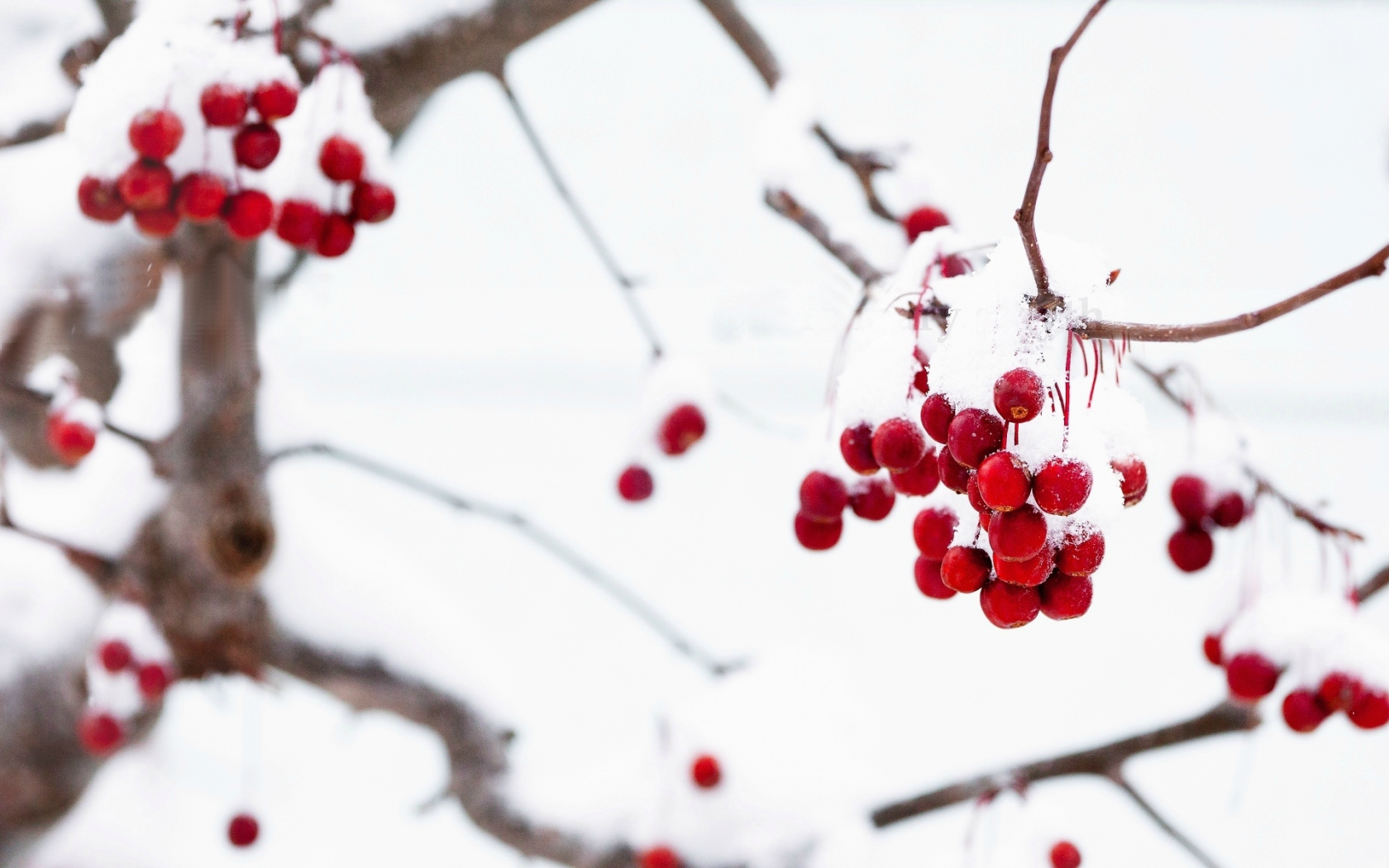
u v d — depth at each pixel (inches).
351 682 46.2
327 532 50.6
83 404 40.1
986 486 29.5
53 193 44.1
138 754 71.9
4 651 47.0
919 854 59.6
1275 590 38.3
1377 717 36.7
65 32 39.3
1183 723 39.8
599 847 43.5
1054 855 39.7
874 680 89.7
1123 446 30.8
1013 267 30.4
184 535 43.5
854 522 97.7
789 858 41.9
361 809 79.9
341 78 35.9
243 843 47.9
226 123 33.9
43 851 65.6
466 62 39.2
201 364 41.9
